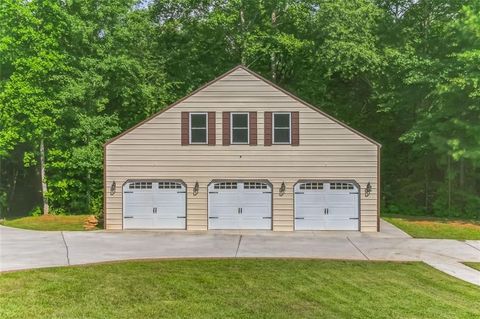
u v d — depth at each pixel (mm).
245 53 29062
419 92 26375
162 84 29719
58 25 25953
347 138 20953
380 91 28188
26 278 11797
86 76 26734
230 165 21188
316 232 20594
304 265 13680
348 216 20938
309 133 21047
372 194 20875
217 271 12820
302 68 30531
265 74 32031
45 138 26609
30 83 25406
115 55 27688
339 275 12422
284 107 21125
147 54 29812
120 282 11531
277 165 21109
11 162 30609
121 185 21234
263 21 30250
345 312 9297
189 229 21125
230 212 21203
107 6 27234
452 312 9305
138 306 9648
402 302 9969
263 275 12375
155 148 21266
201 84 30531
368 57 25609
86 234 19750
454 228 21766
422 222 23781
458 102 23438
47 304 9711
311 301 10023
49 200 28047
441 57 26812
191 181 21188
